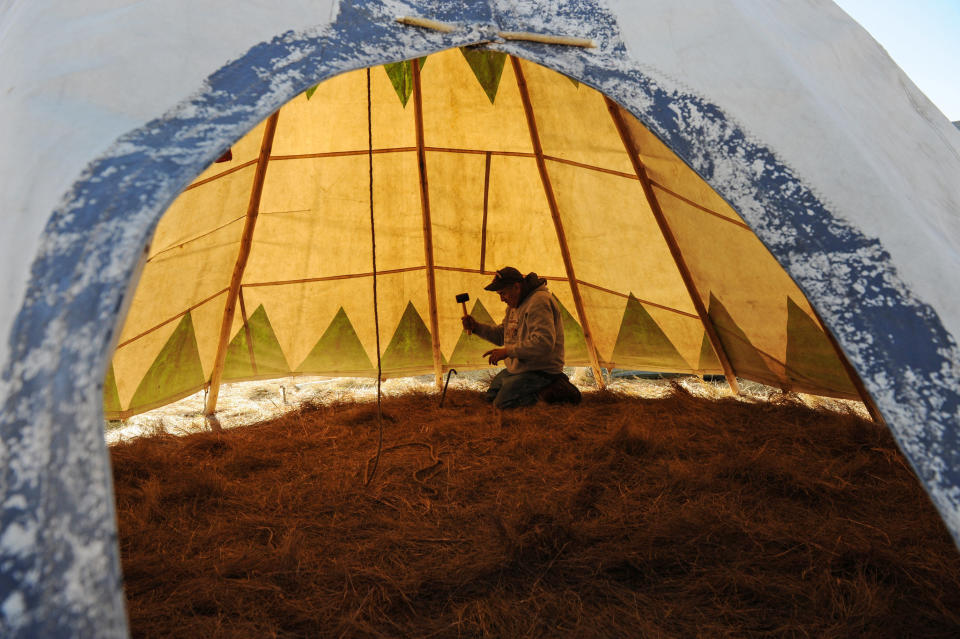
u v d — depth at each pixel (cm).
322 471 387
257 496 351
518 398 528
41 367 152
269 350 591
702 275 521
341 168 537
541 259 589
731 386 568
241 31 211
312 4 222
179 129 187
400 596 249
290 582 259
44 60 203
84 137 183
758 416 473
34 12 228
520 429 457
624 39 238
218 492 351
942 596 239
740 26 251
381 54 218
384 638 226
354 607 242
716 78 234
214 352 560
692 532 289
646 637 225
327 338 598
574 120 492
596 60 232
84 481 144
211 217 493
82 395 149
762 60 241
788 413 477
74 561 139
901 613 232
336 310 593
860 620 226
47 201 173
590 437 430
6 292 164
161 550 286
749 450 397
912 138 295
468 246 584
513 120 518
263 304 575
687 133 224
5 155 188
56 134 185
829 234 208
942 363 189
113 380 521
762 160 219
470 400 557
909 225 212
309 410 541
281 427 491
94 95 191
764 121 226
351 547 290
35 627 134
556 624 233
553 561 271
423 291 599
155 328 517
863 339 195
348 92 499
